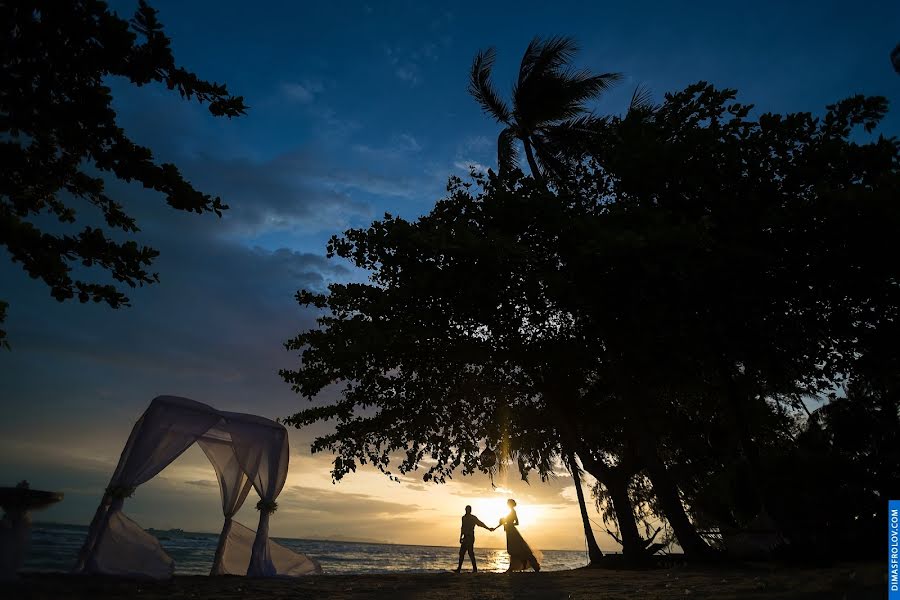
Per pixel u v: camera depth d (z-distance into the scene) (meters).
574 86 19.52
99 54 6.46
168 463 11.62
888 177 10.76
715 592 6.55
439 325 14.58
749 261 12.07
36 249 6.33
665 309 12.34
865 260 11.77
